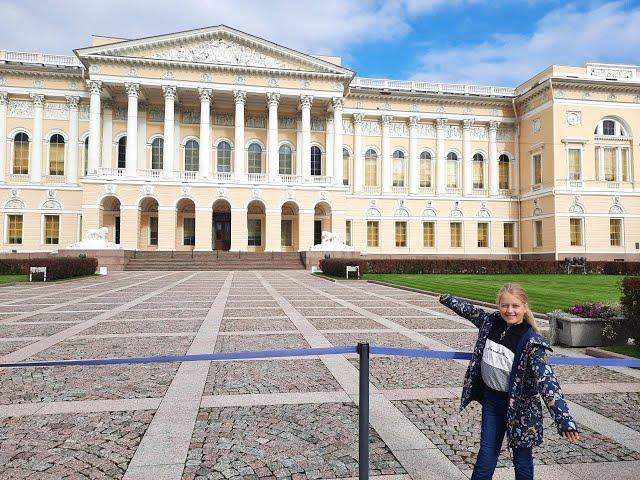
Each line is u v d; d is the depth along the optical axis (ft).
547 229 171.83
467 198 190.90
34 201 165.78
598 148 171.12
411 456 15.90
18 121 166.71
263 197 163.12
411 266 123.65
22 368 26.30
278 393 22.13
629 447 16.89
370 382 23.95
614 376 25.82
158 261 139.54
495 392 12.84
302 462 15.35
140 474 14.49
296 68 166.71
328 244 147.54
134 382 23.76
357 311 50.37
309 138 167.73
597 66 171.94
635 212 171.63
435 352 14.32
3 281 92.22
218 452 16.02
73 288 78.69
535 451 16.53
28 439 16.98
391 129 191.83
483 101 191.93
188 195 157.79
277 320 43.37
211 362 27.63
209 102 161.48
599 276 119.03
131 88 155.53
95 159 153.79
